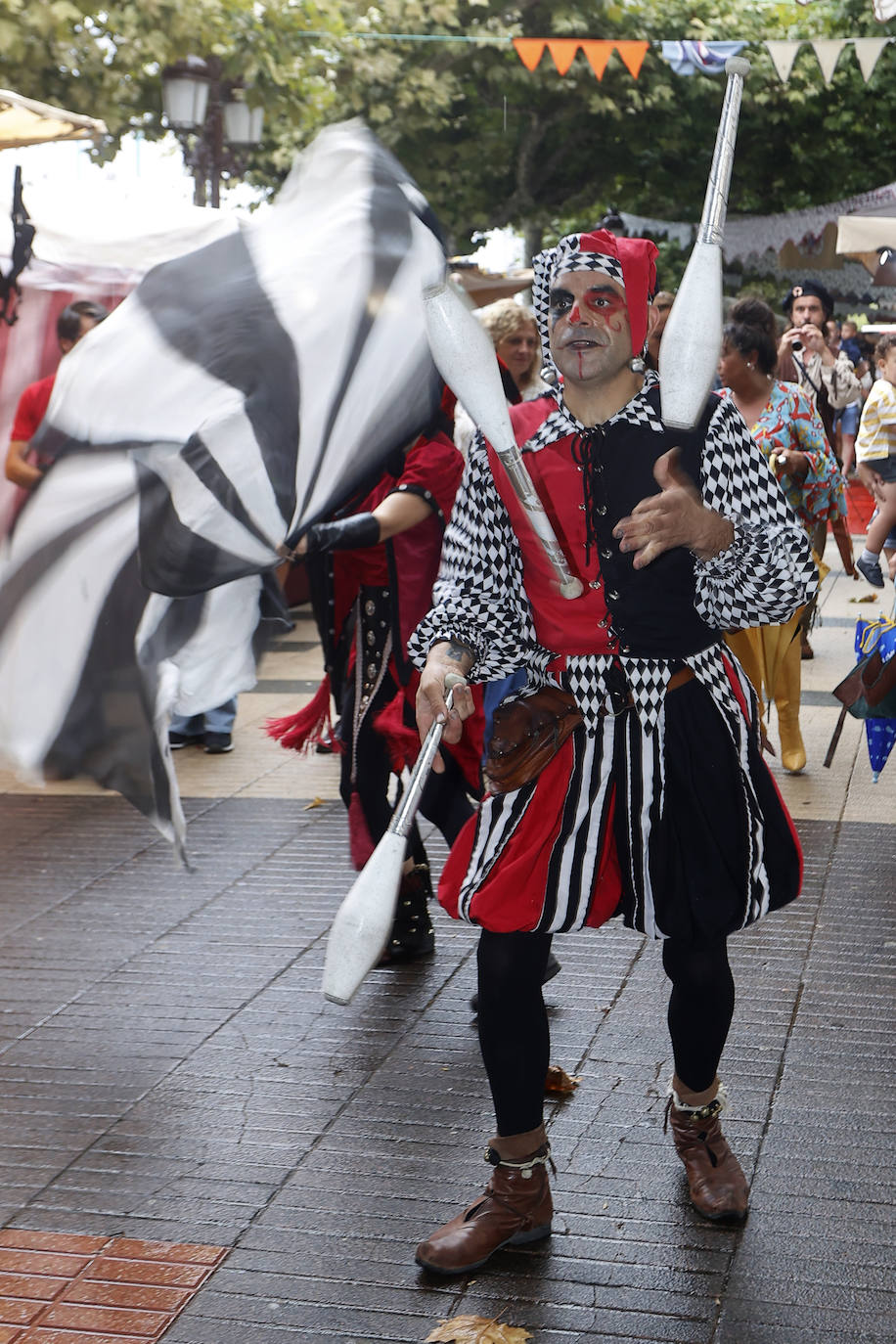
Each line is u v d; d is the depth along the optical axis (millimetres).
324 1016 4121
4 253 5852
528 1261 2963
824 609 10109
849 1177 3230
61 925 4820
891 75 22719
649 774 2895
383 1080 3740
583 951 4543
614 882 2979
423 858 4516
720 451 2785
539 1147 2980
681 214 25406
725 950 3094
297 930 4762
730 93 2703
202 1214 3152
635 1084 3670
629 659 2896
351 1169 3322
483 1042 2961
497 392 2699
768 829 2988
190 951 4602
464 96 20625
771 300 25953
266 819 5980
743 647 5883
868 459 6754
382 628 4379
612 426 2832
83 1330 2773
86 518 4027
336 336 4070
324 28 13766
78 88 12891
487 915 2887
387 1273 2936
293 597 10195
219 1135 3480
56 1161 3375
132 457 4008
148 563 3998
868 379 15688
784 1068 3734
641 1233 3043
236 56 12688
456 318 2693
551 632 2938
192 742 7188
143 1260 2988
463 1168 3316
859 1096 3588
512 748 2904
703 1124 3145
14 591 4059
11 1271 2961
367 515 4113
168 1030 4043
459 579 2998
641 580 2842
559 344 2807
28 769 4094
